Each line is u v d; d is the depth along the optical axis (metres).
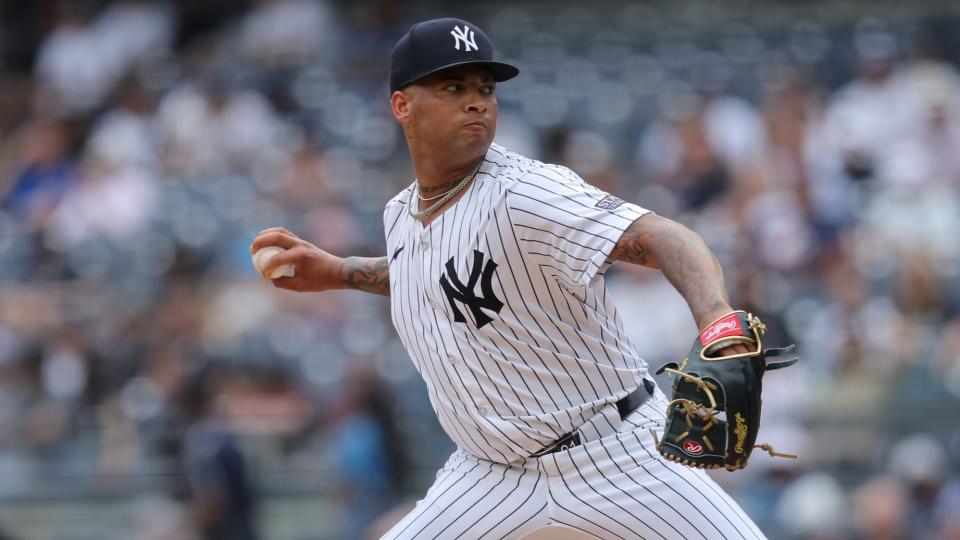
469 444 12.73
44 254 37.62
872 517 27.19
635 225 11.12
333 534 28.69
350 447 28.64
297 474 29.55
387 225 13.21
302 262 14.40
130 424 30.61
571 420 12.19
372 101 43.88
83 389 32.12
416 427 30.55
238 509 27.97
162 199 39.69
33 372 32.69
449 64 11.88
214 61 48.09
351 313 32.62
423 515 12.84
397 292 12.87
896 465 28.38
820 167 38.19
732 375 10.26
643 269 31.95
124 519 29.80
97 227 39.19
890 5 49.75
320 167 39.44
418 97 12.09
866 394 29.28
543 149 36.97
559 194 11.52
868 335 30.28
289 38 47.84
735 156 38.94
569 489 12.28
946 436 28.77
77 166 42.69
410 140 12.41
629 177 38.62
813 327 30.52
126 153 42.50
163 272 35.09
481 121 12.05
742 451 10.48
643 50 48.38
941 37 47.59
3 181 42.88
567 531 12.45
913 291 31.61
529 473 12.45
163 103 45.09
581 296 11.92
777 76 43.09
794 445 28.36
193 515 28.64
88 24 50.47
